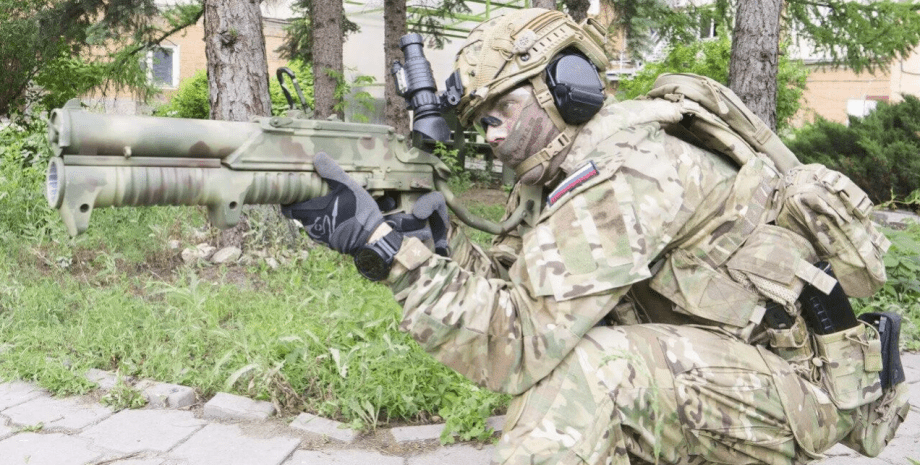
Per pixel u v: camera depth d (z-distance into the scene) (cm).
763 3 626
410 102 205
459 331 175
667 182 182
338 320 393
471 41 200
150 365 386
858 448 207
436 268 177
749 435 182
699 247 191
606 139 188
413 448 322
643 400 176
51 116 155
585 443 172
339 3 1238
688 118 203
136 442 320
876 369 196
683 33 1236
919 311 564
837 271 191
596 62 203
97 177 157
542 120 196
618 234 174
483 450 321
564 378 178
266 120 178
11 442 319
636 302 207
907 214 1091
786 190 194
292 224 622
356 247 180
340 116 1227
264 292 518
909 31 960
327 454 314
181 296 461
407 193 206
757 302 190
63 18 1056
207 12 595
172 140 164
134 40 1122
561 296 171
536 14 196
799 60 1338
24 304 473
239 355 383
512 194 237
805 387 190
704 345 184
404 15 1329
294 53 1551
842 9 960
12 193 669
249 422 340
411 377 355
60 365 382
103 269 576
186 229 651
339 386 360
